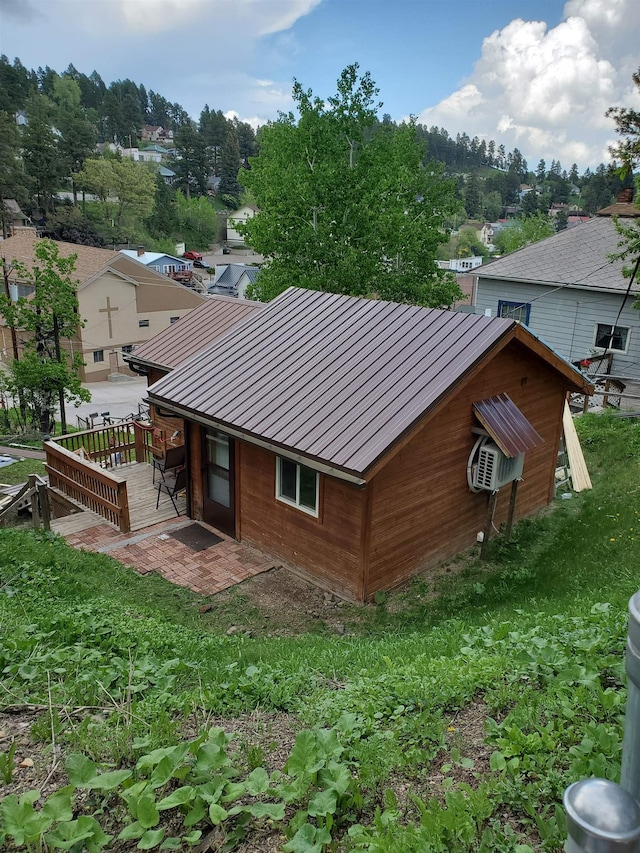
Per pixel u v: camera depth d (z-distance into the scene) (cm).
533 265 2270
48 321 2591
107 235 8150
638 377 2042
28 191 7531
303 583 924
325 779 324
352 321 1055
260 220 2625
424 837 277
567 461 1302
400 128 3011
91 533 1074
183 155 11294
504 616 714
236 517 1045
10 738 396
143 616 734
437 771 356
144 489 1265
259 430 880
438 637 643
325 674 552
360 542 843
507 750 351
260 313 1181
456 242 11200
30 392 2553
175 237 9500
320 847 274
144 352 1441
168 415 1085
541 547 1024
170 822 314
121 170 8250
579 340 2159
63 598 739
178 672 546
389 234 2561
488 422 929
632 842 170
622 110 1498
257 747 373
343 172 2500
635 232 1634
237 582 920
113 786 302
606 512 1115
